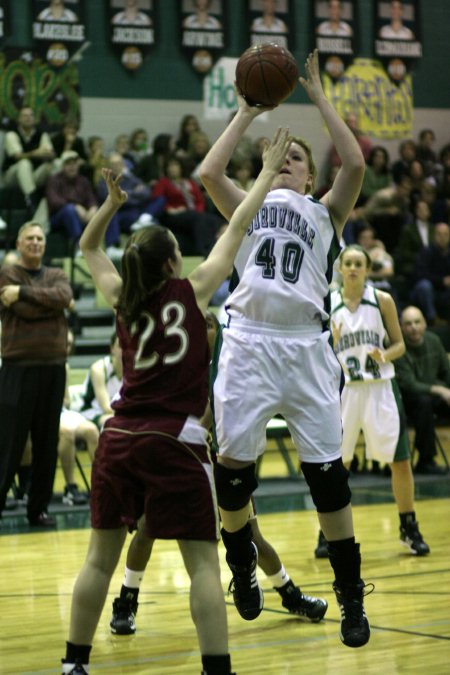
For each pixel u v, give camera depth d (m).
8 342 9.02
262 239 4.75
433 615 5.62
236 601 5.23
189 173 16.56
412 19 19.69
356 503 10.15
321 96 4.83
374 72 19.45
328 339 4.85
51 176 15.38
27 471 10.56
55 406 9.14
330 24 19.00
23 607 6.14
